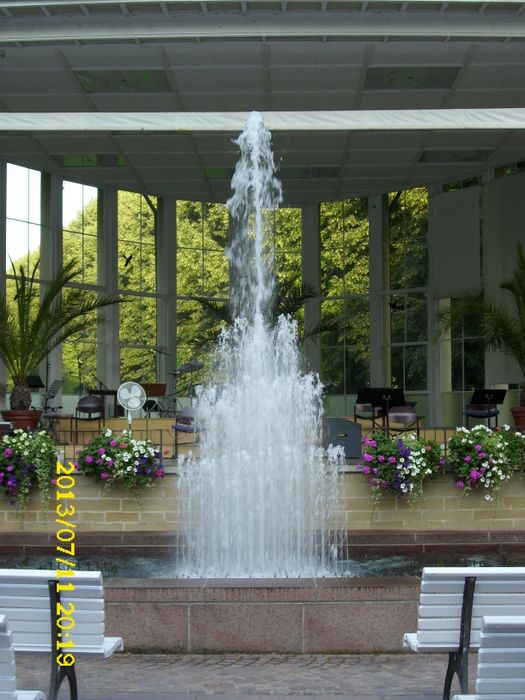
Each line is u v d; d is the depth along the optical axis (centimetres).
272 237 2000
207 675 430
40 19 1056
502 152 1599
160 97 1338
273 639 473
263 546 686
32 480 734
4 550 707
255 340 852
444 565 641
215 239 2005
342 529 720
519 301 1334
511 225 1638
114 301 1467
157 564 660
